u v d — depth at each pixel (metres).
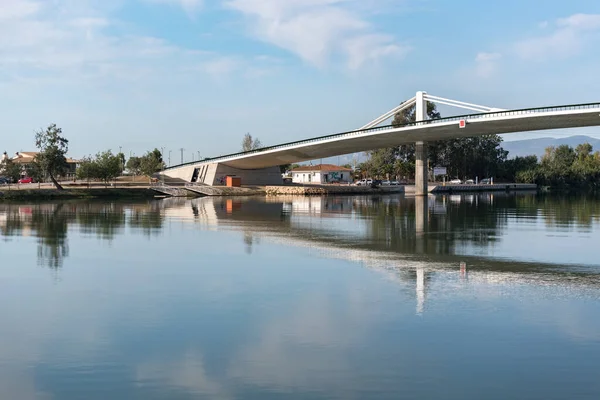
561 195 125.38
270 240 36.62
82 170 116.69
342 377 12.47
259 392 11.73
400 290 20.78
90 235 39.22
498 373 12.70
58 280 22.73
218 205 79.06
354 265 26.34
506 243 35.25
